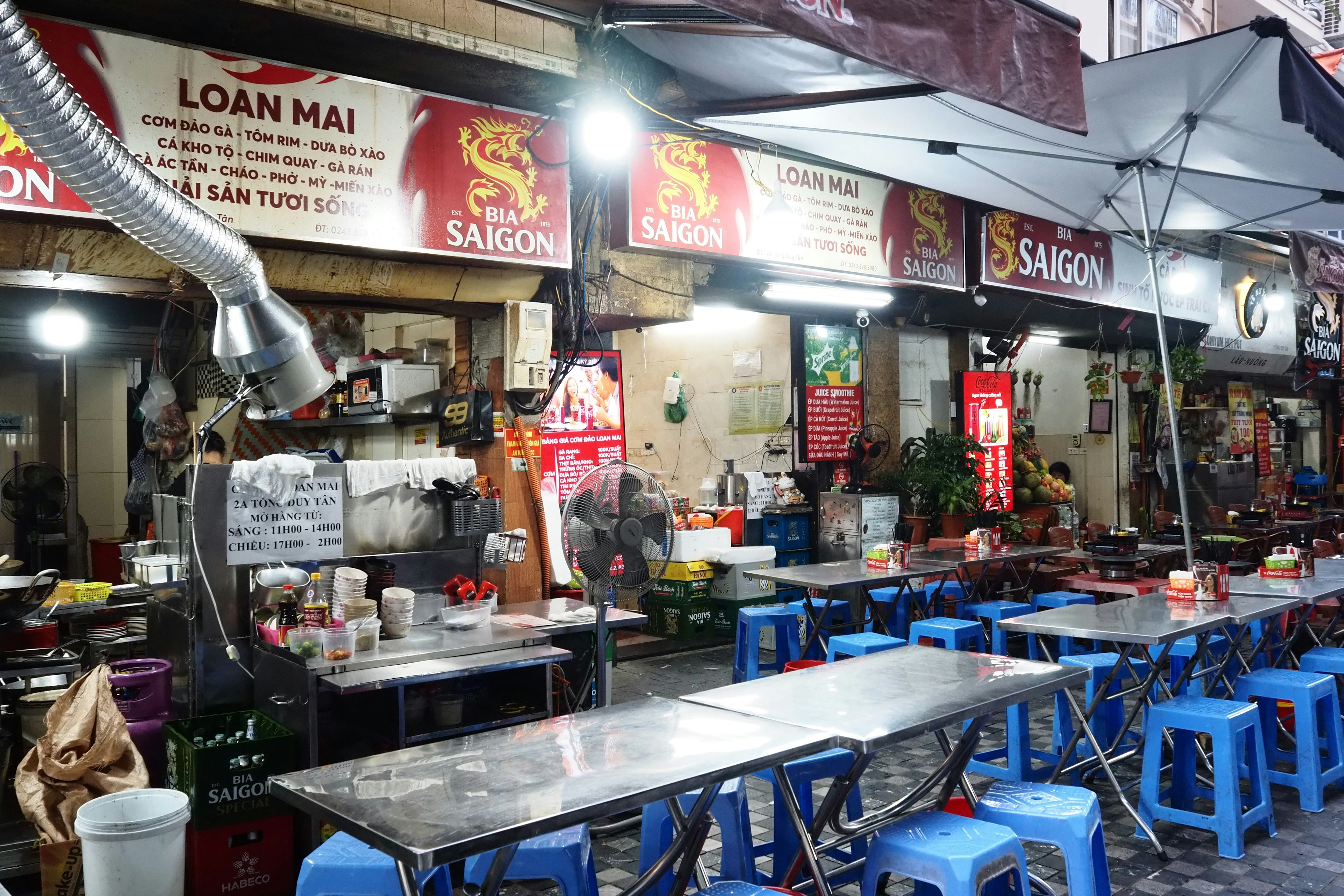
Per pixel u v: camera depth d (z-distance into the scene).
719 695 3.34
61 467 10.41
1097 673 5.38
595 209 5.97
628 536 4.56
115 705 4.09
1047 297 9.09
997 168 6.32
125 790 3.75
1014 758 4.80
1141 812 4.49
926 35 3.63
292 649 4.03
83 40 4.19
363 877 2.73
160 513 5.14
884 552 6.68
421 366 6.60
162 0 4.30
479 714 4.61
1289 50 4.27
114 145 3.14
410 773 2.51
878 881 3.28
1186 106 5.18
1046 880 4.00
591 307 6.30
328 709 4.51
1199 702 4.52
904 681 3.47
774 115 5.36
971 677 3.53
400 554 4.92
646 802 2.35
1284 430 15.97
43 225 4.31
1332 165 5.84
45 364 10.33
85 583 6.61
